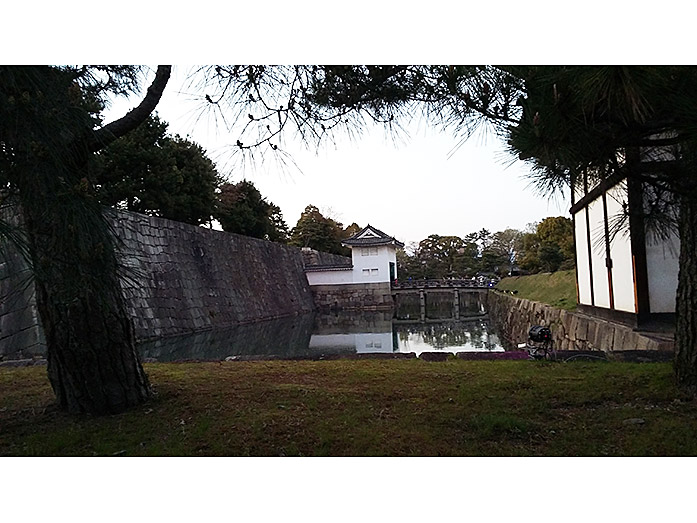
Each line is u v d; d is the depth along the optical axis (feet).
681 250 9.68
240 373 12.89
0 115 4.88
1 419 8.93
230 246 55.98
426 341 40.83
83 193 5.12
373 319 64.03
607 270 24.32
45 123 5.10
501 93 6.35
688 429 7.19
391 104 9.09
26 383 12.64
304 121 9.75
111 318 8.96
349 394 10.00
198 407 9.06
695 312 9.29
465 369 12.74
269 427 7.79
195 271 46.16
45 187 4.97
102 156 9.09
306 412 8.65
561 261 59.31
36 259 5.03
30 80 5.16
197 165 57.41
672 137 6.01
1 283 26.05
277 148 9.68
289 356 17.11
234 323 49.96
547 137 5.45
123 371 9.16
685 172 6.81
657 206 8.91
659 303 20.43
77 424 8.37
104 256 5.54
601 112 5.34
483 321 62.90
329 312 74.38
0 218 4.75
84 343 8.73
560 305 35.01
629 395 9.29
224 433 7.57
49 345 9.05
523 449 6.79
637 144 5.82
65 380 9.04
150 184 50.19
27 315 26.11
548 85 5.21
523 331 40.09
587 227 27.91
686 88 4.82
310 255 84.79
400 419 8.20
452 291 76.02
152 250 40.01
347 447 6.95
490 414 8.11
